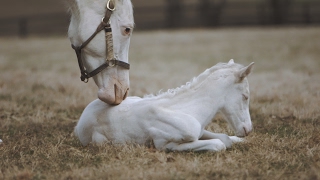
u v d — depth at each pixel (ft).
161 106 31.17
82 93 52.85
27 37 161.27
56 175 27.04
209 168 27.17
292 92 52.60
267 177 26.27
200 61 89.66
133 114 31.50
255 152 30.78
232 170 27.20
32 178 26.68
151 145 31.24
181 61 89.92
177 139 30.14
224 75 31.58
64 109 47.29
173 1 197.16
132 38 136.36
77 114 45.65
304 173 26.89
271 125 39.01
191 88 31.73
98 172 27.02
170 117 30.42
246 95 31.76
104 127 32.07
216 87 31.37
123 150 30.53
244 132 31.86
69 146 33.40
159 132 30.48
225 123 40.55
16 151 32.04
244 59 90.79
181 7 198.59
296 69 76.43
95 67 30.50
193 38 132.05
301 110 42.80
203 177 26.12
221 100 31.48
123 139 31.68
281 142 32.96
